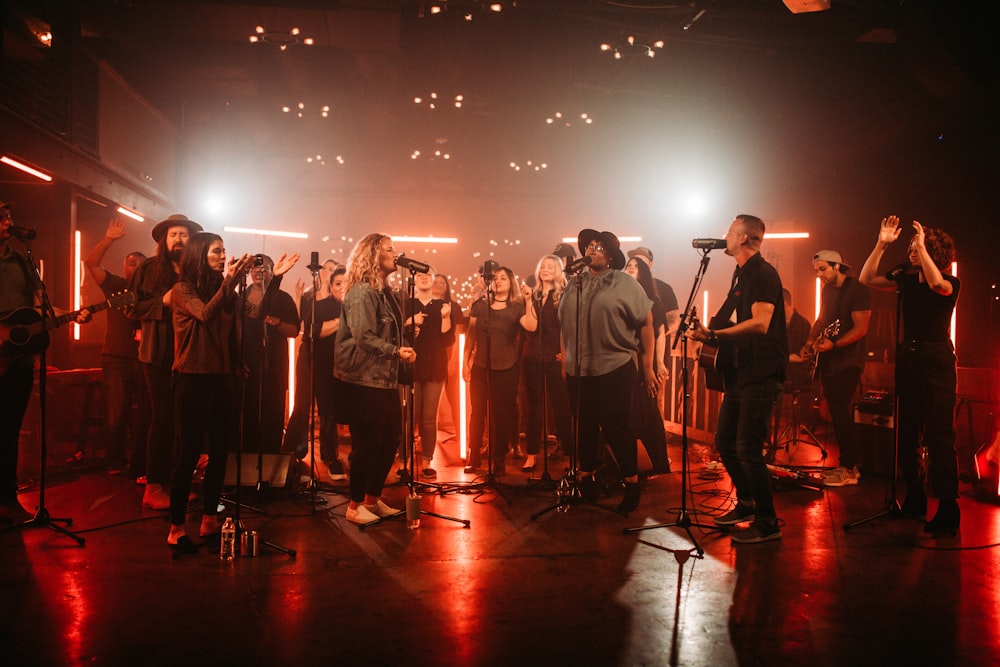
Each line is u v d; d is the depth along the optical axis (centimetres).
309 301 661
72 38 838
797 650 278
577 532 433
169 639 282
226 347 390
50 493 526
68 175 832
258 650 274
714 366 435
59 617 302
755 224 419
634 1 909
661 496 530
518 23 1063
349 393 432
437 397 604
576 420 495
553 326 611
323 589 336
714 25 1002
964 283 956
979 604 325
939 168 999
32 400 705
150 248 1170
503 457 603
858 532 438
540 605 320
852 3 812
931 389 444
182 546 382
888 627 300
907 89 984
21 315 425
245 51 1140
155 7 930
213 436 399
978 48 790
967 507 506
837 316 583
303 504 496
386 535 424
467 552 393
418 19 999
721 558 386
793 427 762
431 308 609
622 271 478
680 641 285
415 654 272
